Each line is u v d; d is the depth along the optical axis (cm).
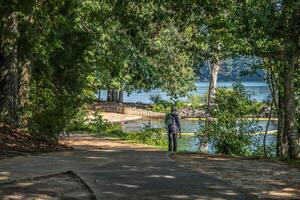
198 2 1919
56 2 1900
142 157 1423
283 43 1708
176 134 2103
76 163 1272
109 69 3173
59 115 1825
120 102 6450
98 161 1317
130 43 3067
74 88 2181
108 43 2880
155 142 2638
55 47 1927
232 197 894
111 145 2141
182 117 4966
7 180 1032
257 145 2192
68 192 952
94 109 3384
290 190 962
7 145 1554
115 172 1136
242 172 1183
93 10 2523
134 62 3422
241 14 1619
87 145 2069
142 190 945
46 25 1861
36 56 1897
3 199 888
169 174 1116
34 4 1730
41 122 1778
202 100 5056
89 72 2364
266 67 1973
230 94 2217
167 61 4147
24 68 1844
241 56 1962
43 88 1939
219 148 2166
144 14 2683
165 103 3822
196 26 2123
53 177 1094
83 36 2245
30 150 1546
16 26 1783
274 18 1636
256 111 2228
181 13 2044
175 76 4244
